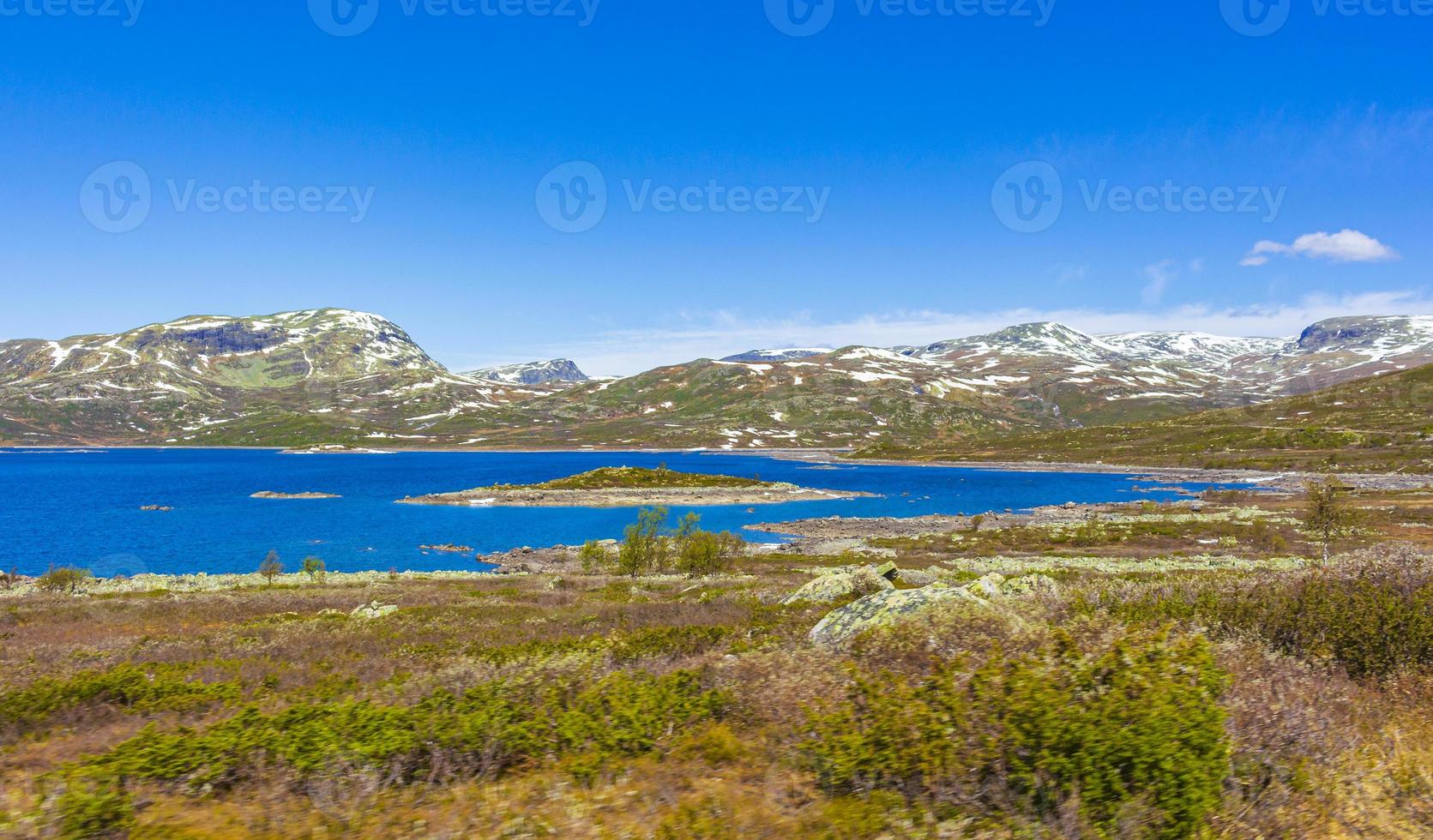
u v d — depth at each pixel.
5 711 10.86
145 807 7.00
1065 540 66.94
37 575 60.12
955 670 7.65
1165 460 189.38
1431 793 6.36
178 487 144.00
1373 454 157.00
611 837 6.08
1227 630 10.82
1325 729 7.14
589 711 8.89
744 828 6.13
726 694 9.51
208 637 22.08
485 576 55.03
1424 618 9.84
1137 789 5.97
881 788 6.63
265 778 7.49
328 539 80.81
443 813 6.75
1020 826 5.86
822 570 49.78
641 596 35.78
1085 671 7.03
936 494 131.50
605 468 142.12
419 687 11.15
